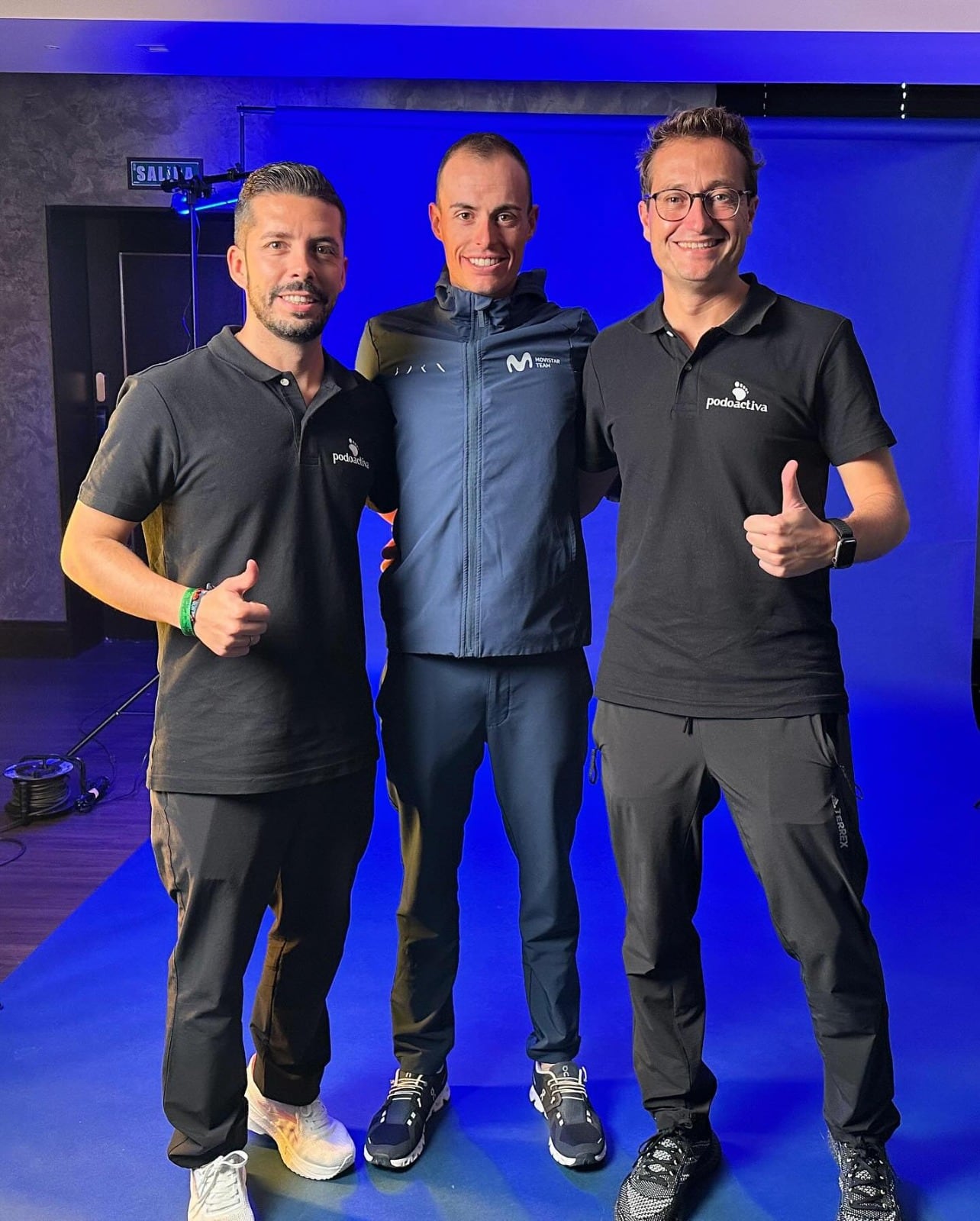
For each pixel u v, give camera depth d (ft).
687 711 6.28
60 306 21.79
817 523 5.63
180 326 22.95
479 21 16.02
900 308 19.15
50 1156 7.18
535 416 6.90
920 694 19.02
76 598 22.53
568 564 7.04
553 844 7.22
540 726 7.09
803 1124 7.55
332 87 19.49
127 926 10.55
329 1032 7.22
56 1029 8.70
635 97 19.13
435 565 6.91
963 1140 7.36
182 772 6.21
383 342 7.13
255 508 6.17
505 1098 7.89
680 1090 6.83
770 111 18.99
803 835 6.09
